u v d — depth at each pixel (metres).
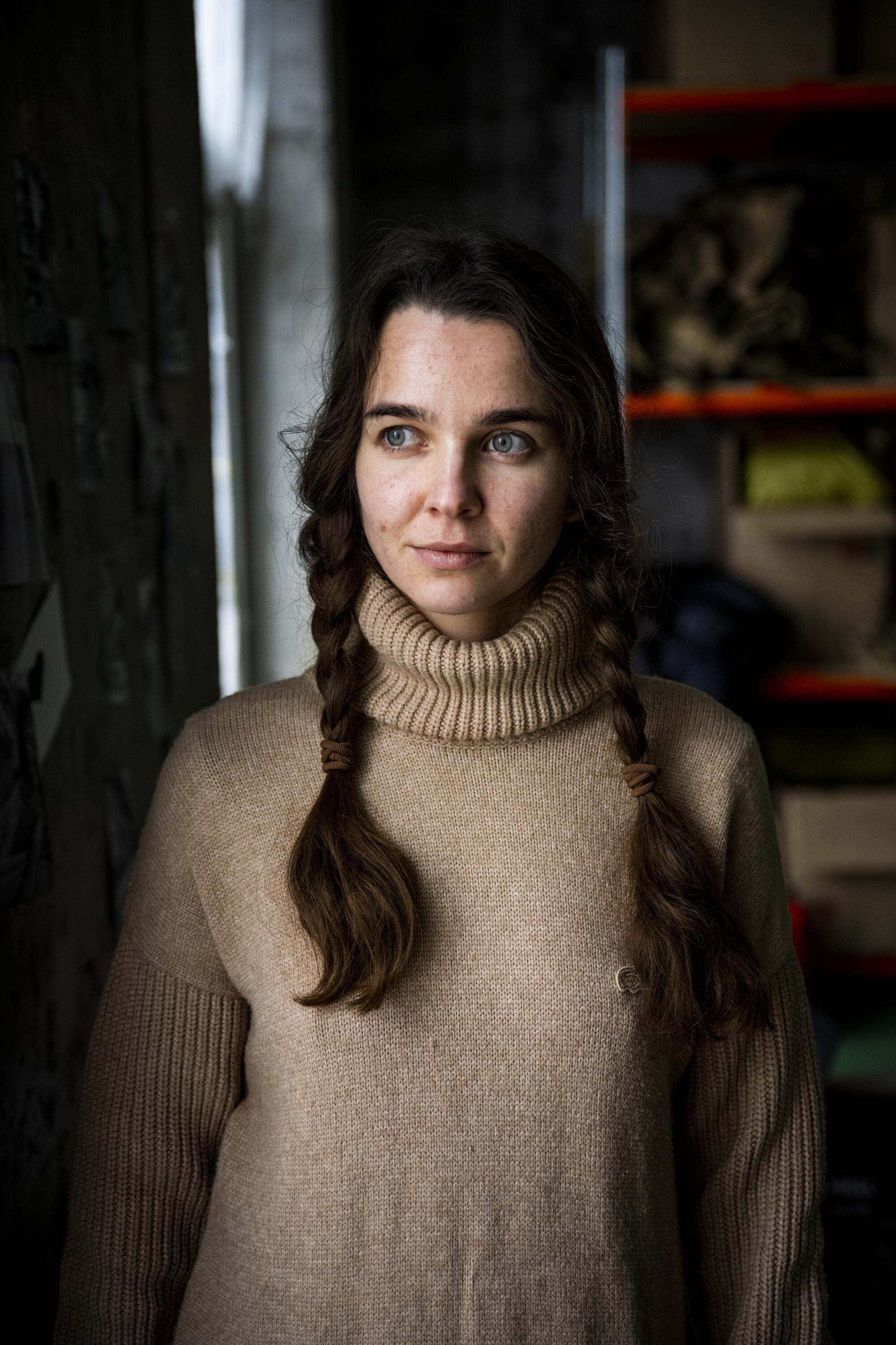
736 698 2.40
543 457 0.89
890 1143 1.97
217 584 2.09
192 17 1.98
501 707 0.95
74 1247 0.96
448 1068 0.89
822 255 2.43
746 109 2.38
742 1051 0.99
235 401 2.82
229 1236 0.92
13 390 1.07
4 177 1.08
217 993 0.97
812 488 2.49
